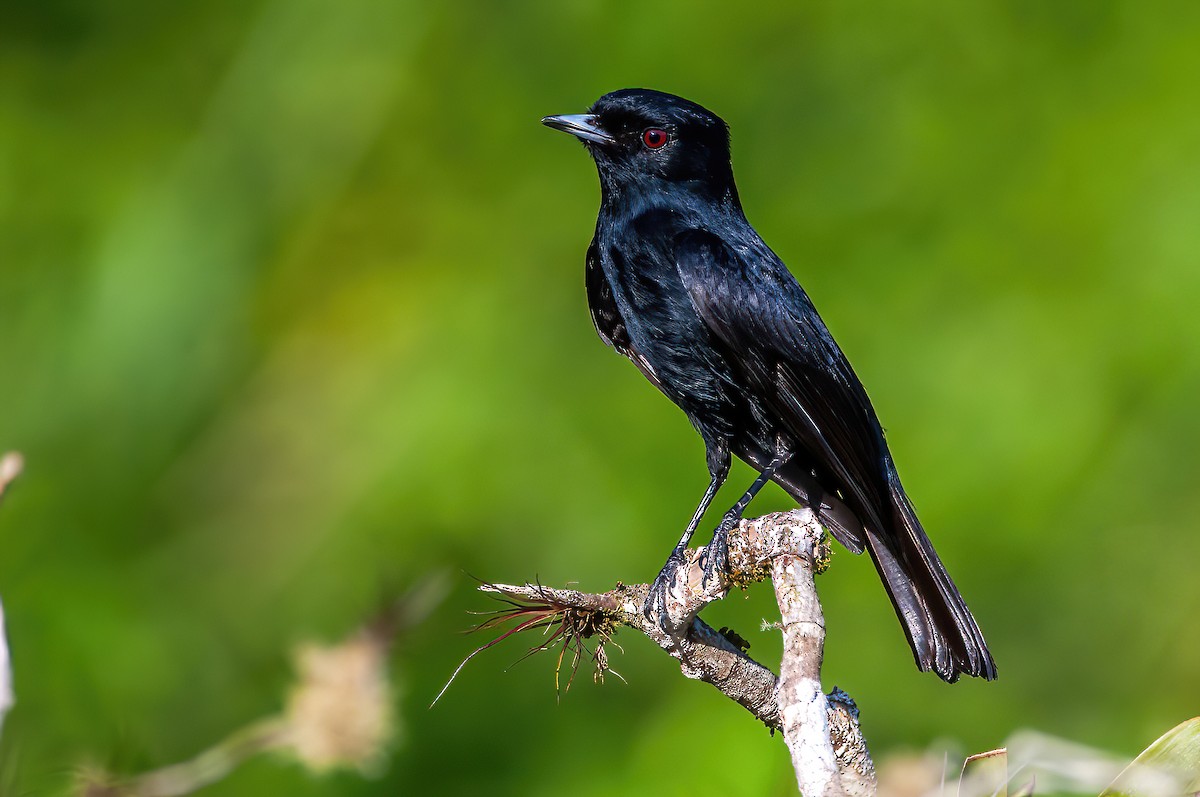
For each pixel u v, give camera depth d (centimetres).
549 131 1421
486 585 657
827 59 1426
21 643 1165
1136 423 1292
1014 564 1248
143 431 1334
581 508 1252
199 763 663
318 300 1403
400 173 1434
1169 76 1401
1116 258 1341
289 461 1338
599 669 659
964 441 1274
